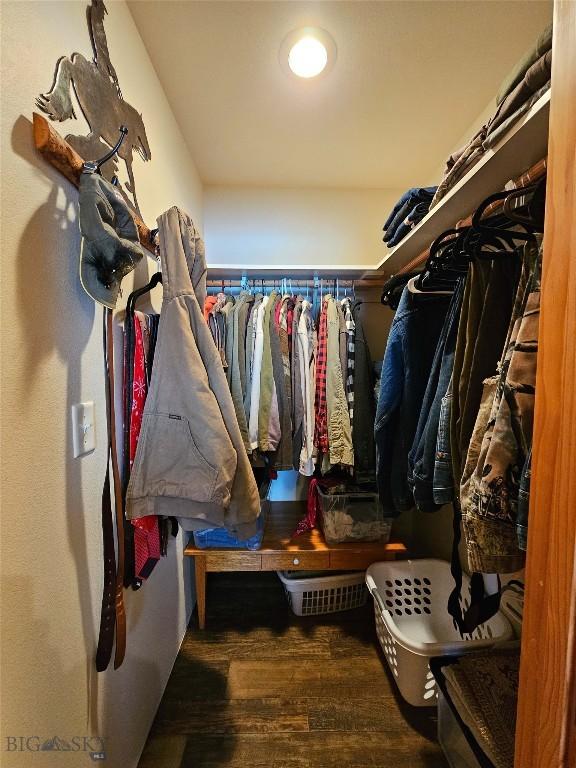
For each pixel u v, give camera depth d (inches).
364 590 64.7
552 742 15.8
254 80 48.8
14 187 21.5
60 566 25.6
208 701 46.9
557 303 16.0
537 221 24.5
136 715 38.9
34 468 23.2
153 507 32.5
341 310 61.9
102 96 32.7
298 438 58.1
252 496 35.6
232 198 77.4
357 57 45.3
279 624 60.9
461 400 29.9
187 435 32.2
